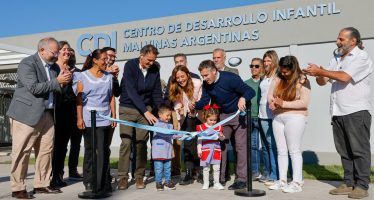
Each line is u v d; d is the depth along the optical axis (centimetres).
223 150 622
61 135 620
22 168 520
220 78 583
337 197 513
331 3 1062
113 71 620
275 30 1126
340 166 837
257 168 675
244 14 1159
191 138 577
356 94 513
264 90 630
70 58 611
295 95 544
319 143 1080
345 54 527
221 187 584
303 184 614
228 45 1179
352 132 513
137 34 1301
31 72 511
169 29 1256
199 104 627
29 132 514
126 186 591
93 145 529
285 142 568
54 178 615
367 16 1027
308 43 1089
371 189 564
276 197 515
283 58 547
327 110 1070
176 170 719
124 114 594
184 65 678
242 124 587
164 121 583
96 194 524
